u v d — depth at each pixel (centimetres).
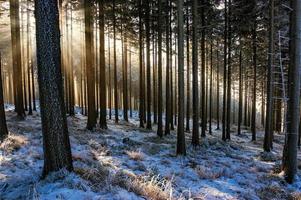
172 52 2827
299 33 1105
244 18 2295
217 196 916
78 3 2552
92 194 615
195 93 1797
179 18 1481
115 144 1493
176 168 1188
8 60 4694
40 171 791
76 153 1006
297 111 1138
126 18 2666
